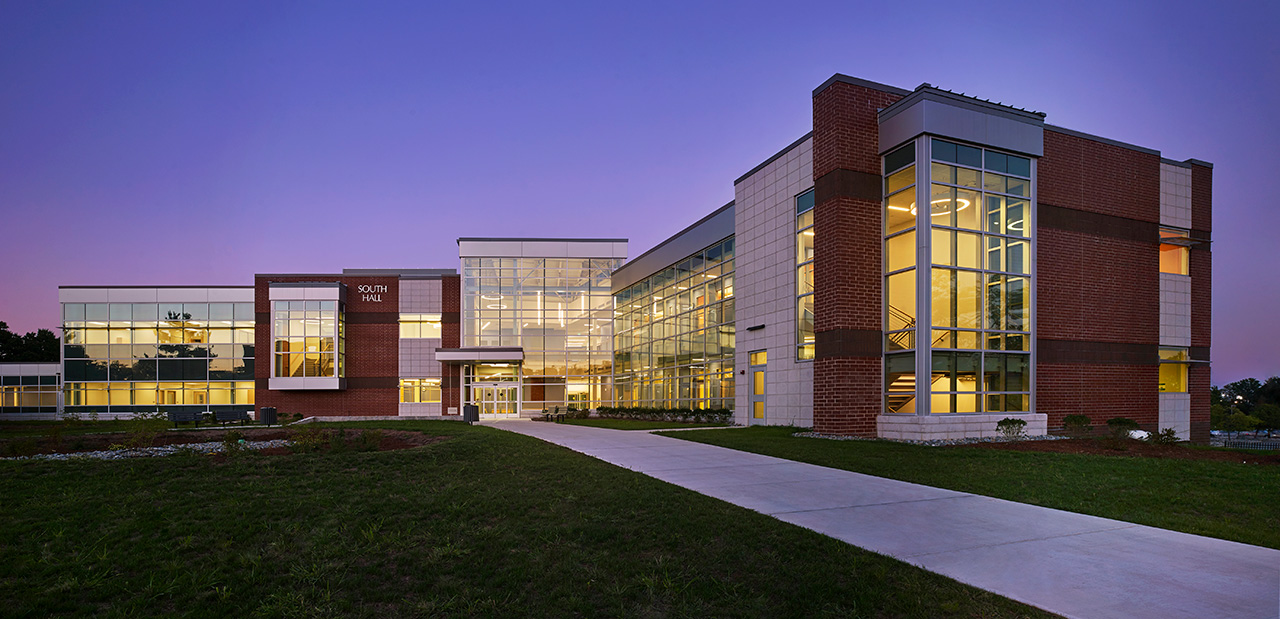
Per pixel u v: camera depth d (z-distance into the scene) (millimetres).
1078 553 6492
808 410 22484
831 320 19750
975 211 19438
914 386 18562
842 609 5121
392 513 7988
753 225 26359
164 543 6680
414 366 42344
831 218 19922
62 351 43406
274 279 41750
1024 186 20375
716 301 29578
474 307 42438
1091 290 22281
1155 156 24281
